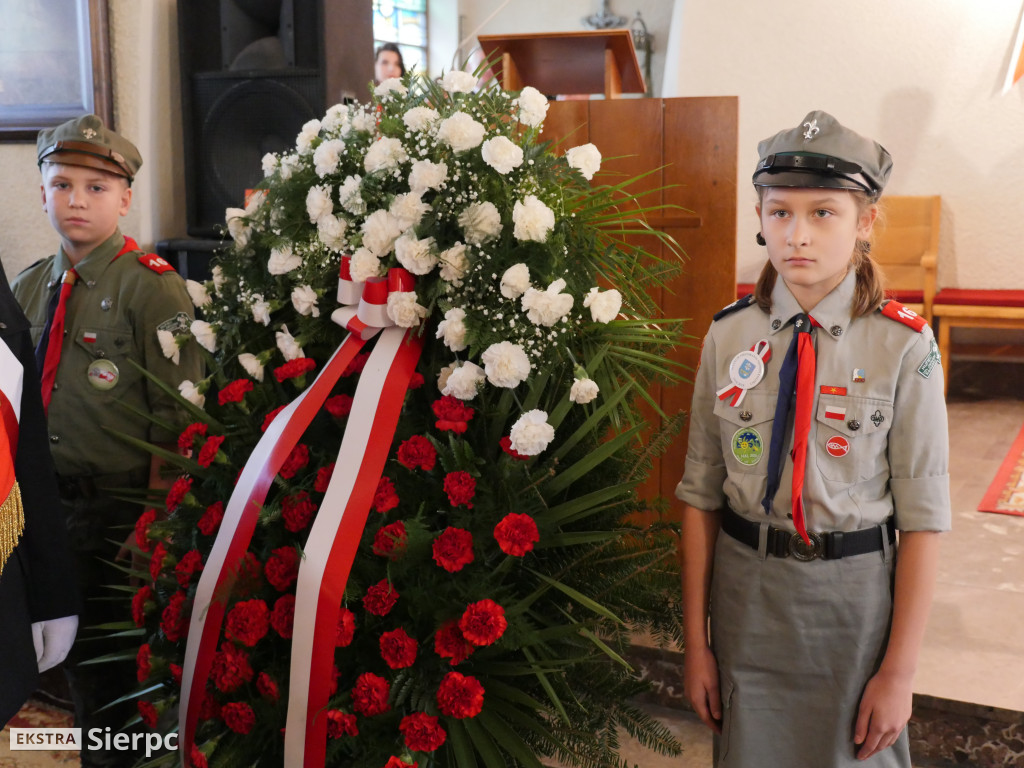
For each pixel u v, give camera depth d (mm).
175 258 2287
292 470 1226
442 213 1259
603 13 6875
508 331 1229
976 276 4129
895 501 1155
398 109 1401
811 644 1173
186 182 2303
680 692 1912
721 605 1244
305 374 1364
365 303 1270
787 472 1162
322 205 1348
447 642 1109
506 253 1238
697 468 1278
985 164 4051
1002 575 2277
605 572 1229
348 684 1162
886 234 4113
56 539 1251
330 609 1095
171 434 1709
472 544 1148
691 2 4309
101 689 1797
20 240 2359
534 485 1177
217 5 2260
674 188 1955
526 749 1119
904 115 4121
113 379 1729
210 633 1174
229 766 1156
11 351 1198
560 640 1194
